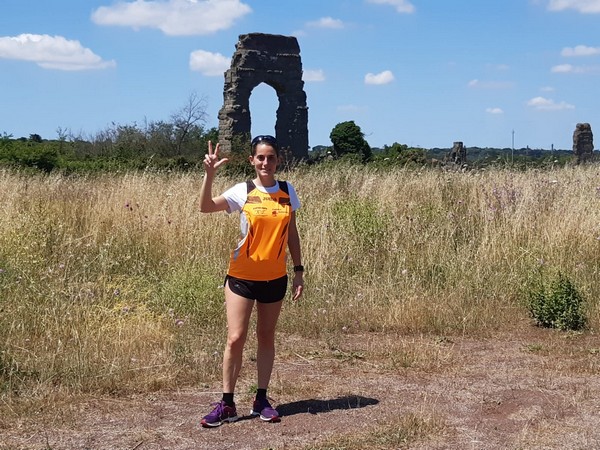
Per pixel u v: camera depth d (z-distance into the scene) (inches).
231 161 780.0
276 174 547.2
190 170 612.7
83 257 329.1
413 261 350.3
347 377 219.8
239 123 1596.9
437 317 287.4
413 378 219.3
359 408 191.2
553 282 294.7
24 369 206.2
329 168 561.6
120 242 356.2
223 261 343.3
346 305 303.3
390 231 375.6
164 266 339.0
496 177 487.5
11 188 454.0
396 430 173.2
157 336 248.8
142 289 300.0
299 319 283.3
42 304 260.5
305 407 191.9
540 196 427.8
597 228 363.6
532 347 255.4
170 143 1412.4
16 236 326.6
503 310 304.3
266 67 1636.3
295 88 1673.2
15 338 230.7
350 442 166.7
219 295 284.8
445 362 235.6
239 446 165.5
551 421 182.4
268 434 172.6
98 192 451.2
